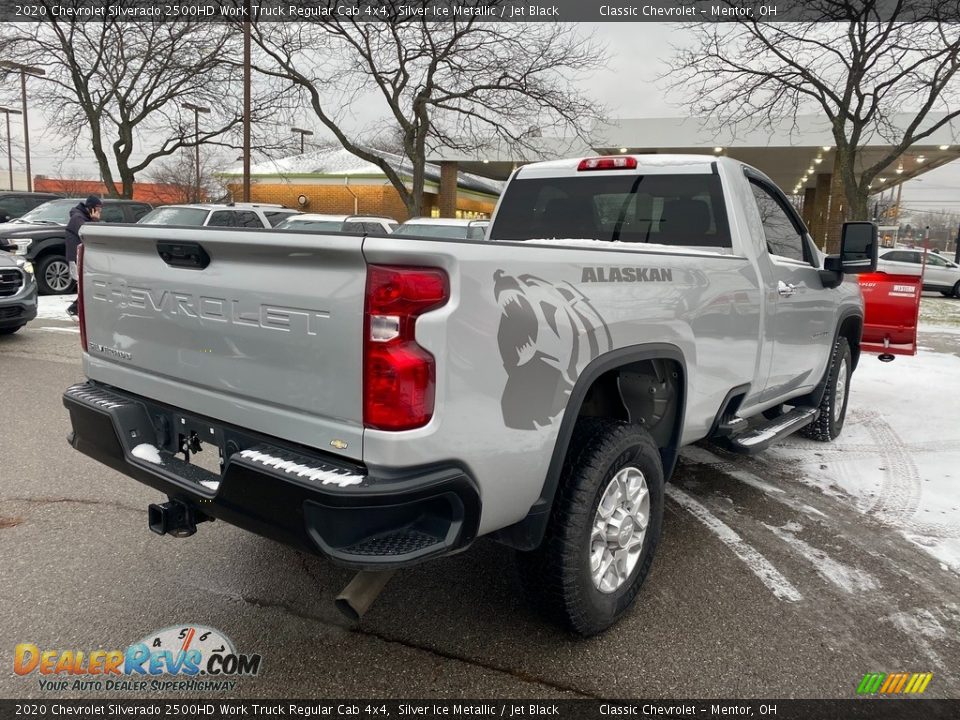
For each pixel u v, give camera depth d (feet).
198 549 11.47
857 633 9.59
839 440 18.62
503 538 8.45
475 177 138.51
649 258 9.53
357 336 6.75
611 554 9.32
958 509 13.99
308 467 7.10
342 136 62.59
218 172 124.26
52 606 9.71
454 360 6.88
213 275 7.98
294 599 10.08
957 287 75.36
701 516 13.47
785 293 13.56
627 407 11.06
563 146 74.90
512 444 7.62
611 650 9.08
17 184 206.49
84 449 9.85
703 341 10.89
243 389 7.86
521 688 8.32
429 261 6.70
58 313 36.63
